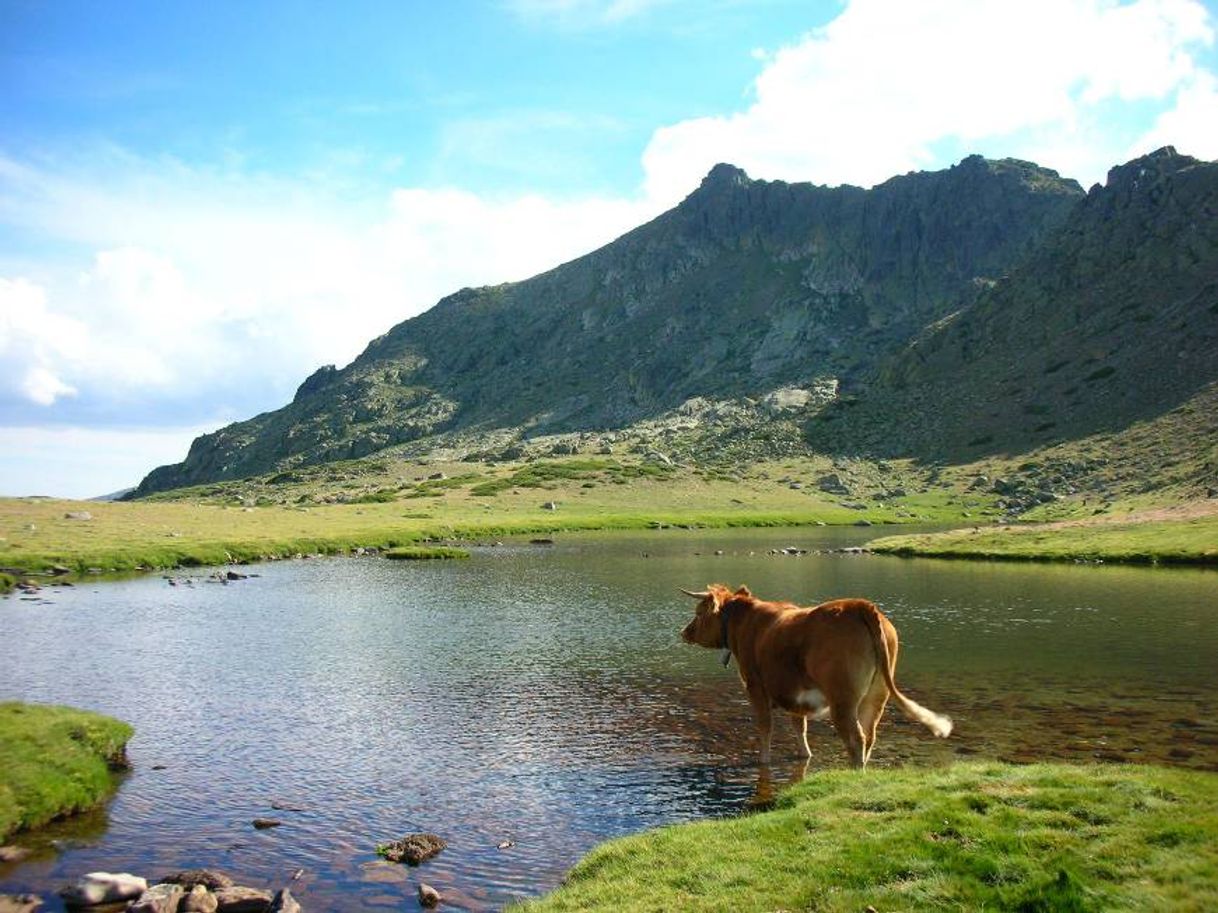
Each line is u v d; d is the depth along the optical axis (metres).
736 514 163.00
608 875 13.71
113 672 34.62
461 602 56.34
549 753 23.36
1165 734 23.44
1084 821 13.34
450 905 14.71
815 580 66.44
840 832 14.01
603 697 30.03
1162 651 35.75
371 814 19.08
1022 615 47.03
